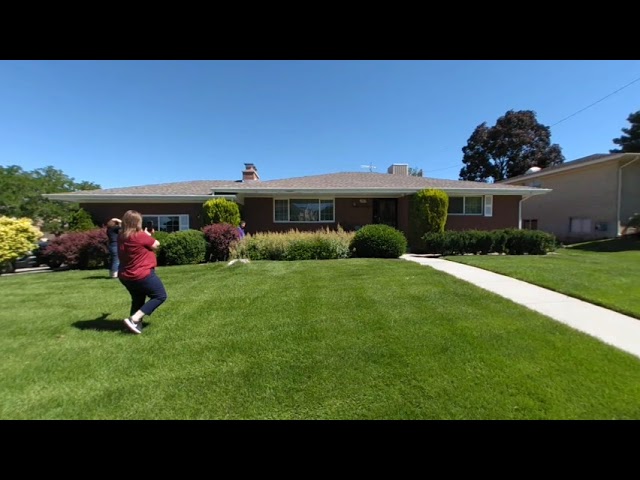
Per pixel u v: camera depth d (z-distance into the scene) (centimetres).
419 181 1708
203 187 1697
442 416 242
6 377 300
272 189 1484
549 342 368
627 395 265
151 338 395
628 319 452
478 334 392
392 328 413
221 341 382
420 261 1027
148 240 415
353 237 1205
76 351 358
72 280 842
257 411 250
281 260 1130
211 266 998
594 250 1483
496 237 1284
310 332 404
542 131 3575
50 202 2075
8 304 567
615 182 1780
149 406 256
